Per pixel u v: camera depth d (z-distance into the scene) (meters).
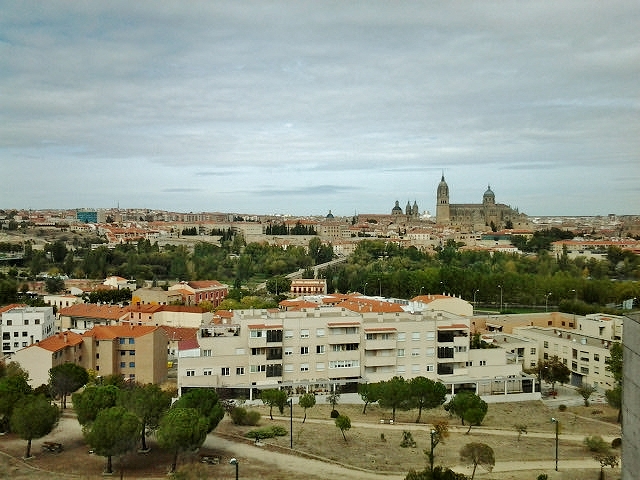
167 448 105.25
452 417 152.62
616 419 156.50
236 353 162.12
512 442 133.62
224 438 125.25
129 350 178.50
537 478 106.88
